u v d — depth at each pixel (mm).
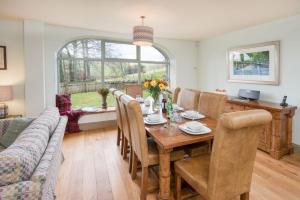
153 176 2393
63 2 2682
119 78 5012
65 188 2145
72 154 3053
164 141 1718
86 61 4652
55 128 2049
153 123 2215
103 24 3736
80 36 4160
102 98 4613
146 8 2893
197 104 2998
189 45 5402
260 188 2139
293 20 3180
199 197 2014
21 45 3621
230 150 1351
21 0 2609
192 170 1689
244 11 2975
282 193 2053
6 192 975
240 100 3605
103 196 2021
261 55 3695
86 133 4129
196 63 5566
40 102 3734
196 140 1782
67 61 4465
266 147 3072
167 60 5594
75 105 4637
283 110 2867
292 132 3250
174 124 2234
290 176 2398
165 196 1859
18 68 3637
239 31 4164
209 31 4289
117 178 2367
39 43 3650
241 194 1619
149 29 2822
